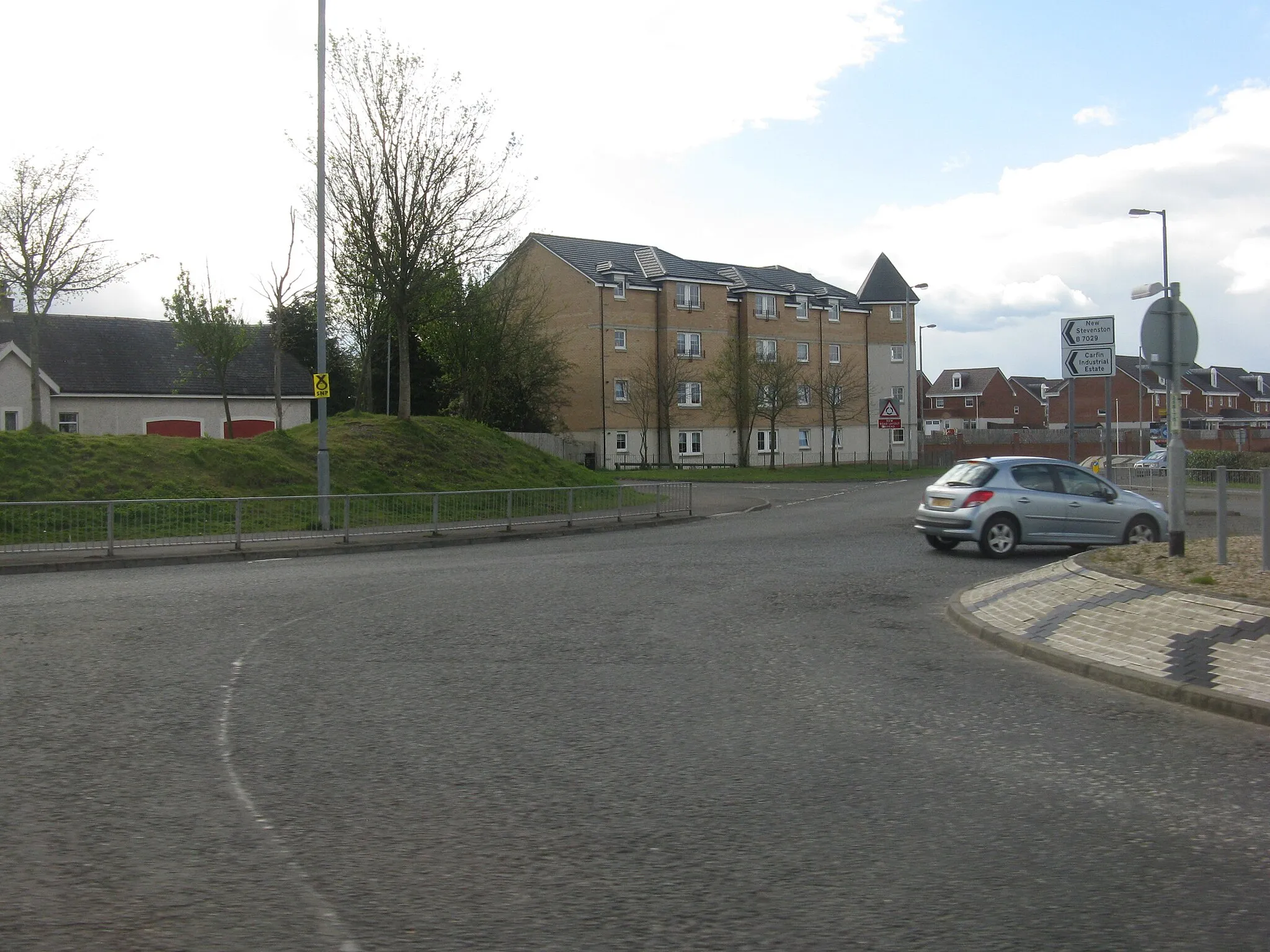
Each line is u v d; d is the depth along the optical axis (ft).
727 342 209.67
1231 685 25.39
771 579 48.91
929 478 171.63
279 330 112.98
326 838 16.38
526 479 106.11
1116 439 250.57
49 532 59.93
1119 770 20.16
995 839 16.42
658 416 204.95
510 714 24.29
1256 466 149.69
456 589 45.88
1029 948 12.71
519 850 15.88
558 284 205.67
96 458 79.56
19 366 132.67
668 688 26.99
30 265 84.58
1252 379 363.97
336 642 33.06
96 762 20.26
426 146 98.78
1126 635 30.25
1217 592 31.71
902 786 19.12
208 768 19.98
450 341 148.87
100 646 32.24
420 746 21.63
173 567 58.03
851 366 231.71
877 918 13.53
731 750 21.45
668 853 15.78
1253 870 15.20
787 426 227.61
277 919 13.47
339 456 94.02
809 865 15.34
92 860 15.43
